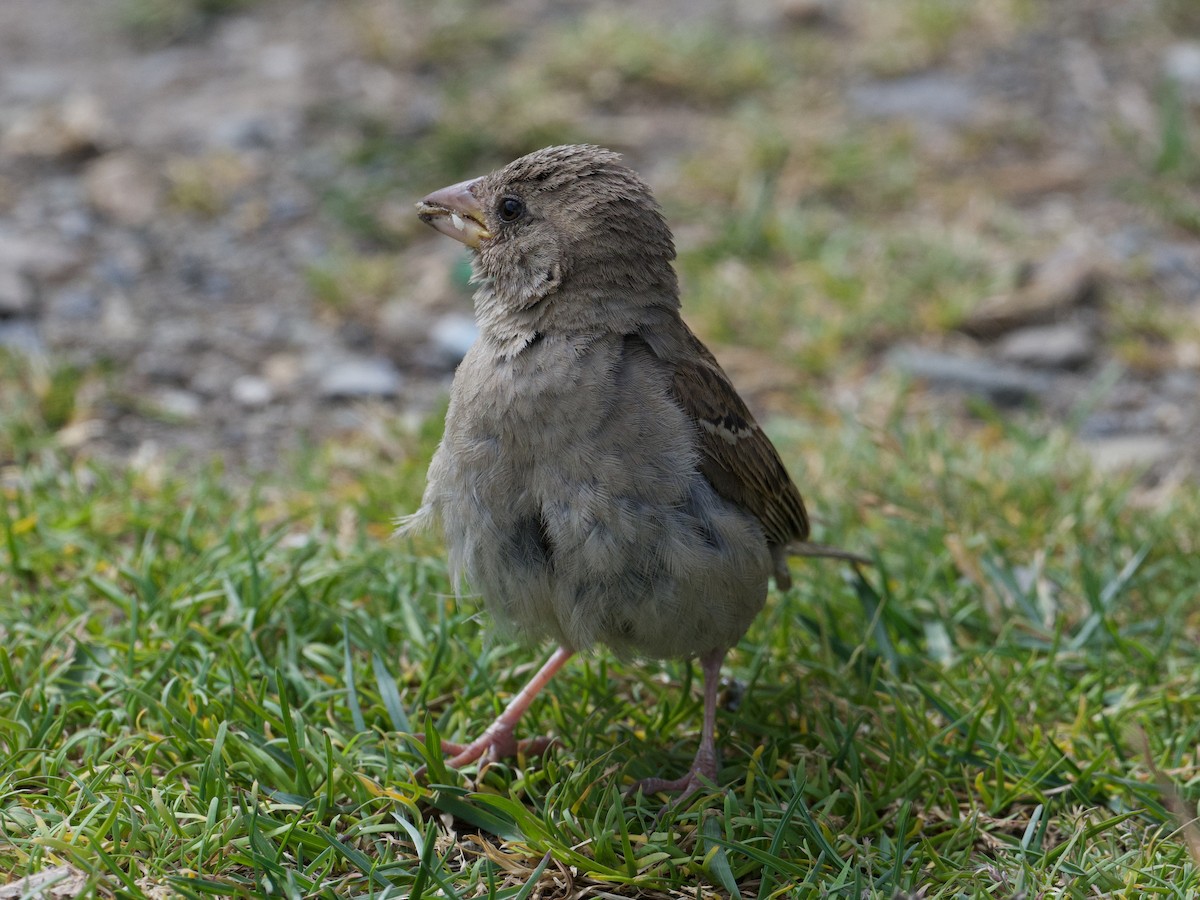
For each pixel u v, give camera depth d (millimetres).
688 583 7711
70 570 9781
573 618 7766
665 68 18750
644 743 8484
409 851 7434
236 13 21062
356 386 13461
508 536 7758
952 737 8641
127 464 11680
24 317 14000
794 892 7172
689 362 8070
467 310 14867
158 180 16641
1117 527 10867
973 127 18156
